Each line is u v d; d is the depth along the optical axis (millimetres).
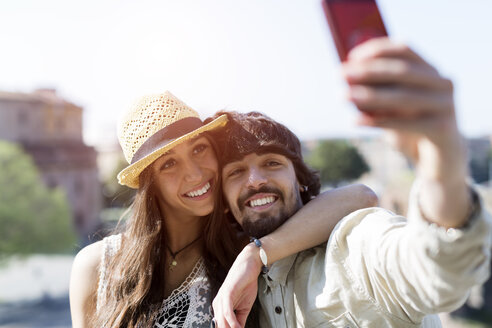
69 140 50344
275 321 1881
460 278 995
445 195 888
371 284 1457
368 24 815
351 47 800
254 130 1942
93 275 2258
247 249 1784
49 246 32531
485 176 45438
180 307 2129
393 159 48312
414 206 1010
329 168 50156
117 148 61562
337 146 50625
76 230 47531
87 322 2205
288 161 1968
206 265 2166
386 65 720
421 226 991
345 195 1938
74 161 48875
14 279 30156
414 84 731
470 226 937
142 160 2062
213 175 2178
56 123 48875
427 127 773
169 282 2240
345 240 1597
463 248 957
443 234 954
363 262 1458
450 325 16828
